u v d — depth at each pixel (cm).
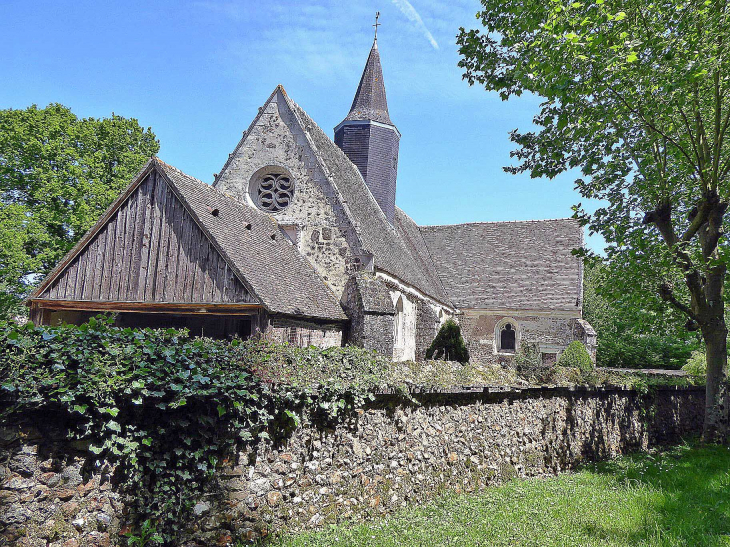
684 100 954
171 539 518
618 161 1256
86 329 497
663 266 1203
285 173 1639
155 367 507
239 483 557
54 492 466
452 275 2886
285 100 1655
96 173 2467
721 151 1255
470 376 911
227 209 1361
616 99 1030
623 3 955
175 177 1238
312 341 1299
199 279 1155
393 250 1962
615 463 1118
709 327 1274
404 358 1873
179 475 525
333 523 634
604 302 3838
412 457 765
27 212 2316
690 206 1384
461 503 739
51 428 469
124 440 497
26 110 2395
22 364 445
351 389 656
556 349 2533
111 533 494
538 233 2986
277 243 1484
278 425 595
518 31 1023
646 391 1401
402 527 625
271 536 567
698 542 596
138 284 1191
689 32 930
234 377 551
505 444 950
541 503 743
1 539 433
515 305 2614
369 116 2189
